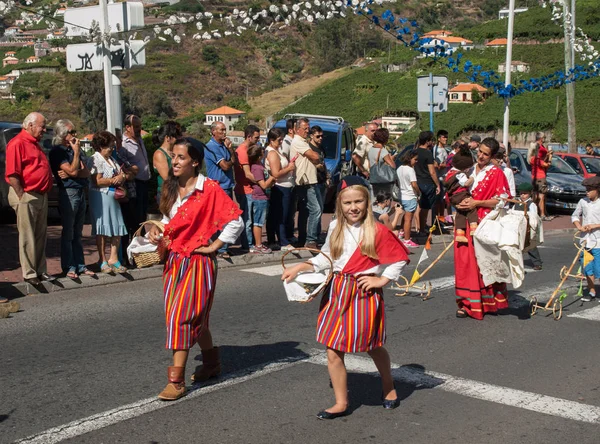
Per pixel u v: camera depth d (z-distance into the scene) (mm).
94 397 5668
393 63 109938
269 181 11516
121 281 9789
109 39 12258
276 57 120312
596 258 9516
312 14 14578
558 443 5035
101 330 7543
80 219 9398
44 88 90000
